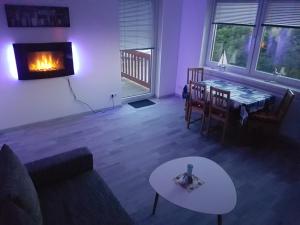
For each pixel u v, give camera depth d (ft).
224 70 14.89
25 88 12.12
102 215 5.49
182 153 10.80
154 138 12.00
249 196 8.34
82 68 13.46
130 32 14.80
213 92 11.58
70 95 13.61
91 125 13.20
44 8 11.21
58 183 6.49
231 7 13.82
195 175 6.92
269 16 12.28
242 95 11.78
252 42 13.25
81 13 12.38
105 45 13.83
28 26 11.11
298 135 11.89
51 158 6.61
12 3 10.55
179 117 14.42
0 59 11.04
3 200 4.24
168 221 7.21
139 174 9.29
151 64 16.90
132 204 7.82
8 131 12.28
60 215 5.45
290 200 8.21
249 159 10.53
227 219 7.36
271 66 12.89
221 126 13.35
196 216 7.41
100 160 10.10
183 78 17.38
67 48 12.39
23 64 11.49
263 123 11.27
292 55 11.89
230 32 14.30
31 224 4.28
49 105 13.12
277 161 10.45
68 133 12.27
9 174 4.87
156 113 14.96
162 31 15.71
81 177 6.75
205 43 15.57
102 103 15.03
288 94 10.97
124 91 17.94
